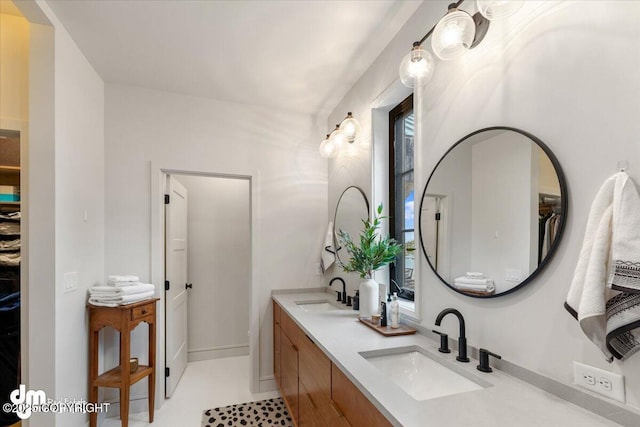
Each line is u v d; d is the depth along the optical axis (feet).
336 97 9.36
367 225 6.77
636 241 2.54
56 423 5.56
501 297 3.94
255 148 9.87
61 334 5.84
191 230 11.64
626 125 2.76
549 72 3.43
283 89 8.86
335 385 4.46
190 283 11.53
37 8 5.40
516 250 3.72
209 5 5.65
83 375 6.74
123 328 6.93
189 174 9.36
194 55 7.23
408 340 5.17
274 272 9.93
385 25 6.25
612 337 2.69
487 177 4.17
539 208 3.48
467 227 4.47
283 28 6.31
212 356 11.74
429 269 5.32
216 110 9.49
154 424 7.64
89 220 7.32
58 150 5.88
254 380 9.39
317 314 7.14
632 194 2.64
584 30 3.11
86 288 7.03
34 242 5.59
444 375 4.29
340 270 9.27
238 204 12.26
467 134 4.58
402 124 7.33
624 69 2.79
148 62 7.50
